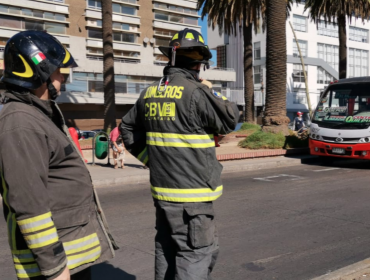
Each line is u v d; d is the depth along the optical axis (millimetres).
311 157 14188
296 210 7035
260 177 10852
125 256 4793
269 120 16359
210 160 2635
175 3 43312
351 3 24094
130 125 2980
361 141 11703
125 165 12359
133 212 6977
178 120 2596
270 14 16141
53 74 2199
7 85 2115
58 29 36094
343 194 8414
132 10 40844
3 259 4742
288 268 4438
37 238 1866
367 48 59031
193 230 2561
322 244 5242
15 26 33781
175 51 2709
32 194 1866
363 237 5543
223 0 23672
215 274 4277
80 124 37062
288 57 49906
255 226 6043
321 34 53469
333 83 13070
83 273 2295
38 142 1958
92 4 37781
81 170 2191
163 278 2736
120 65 38062
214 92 2662
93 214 2279
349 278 3889
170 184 2623
